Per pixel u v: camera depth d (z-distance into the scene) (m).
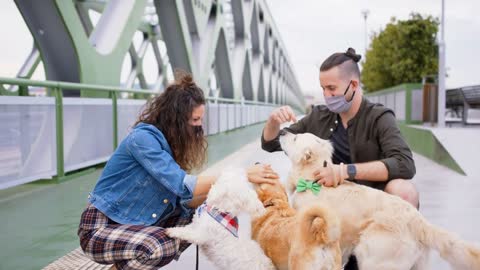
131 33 9.72
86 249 2.32
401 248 2.27
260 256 2.39
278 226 2.47
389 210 2.34
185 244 2.57
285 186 2.94
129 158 2.32
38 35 7.20
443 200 5.30
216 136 14.92
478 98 11.42
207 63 16.19
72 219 4.18
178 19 12.64
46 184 5.72
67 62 7.49
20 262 3.15
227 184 2.33
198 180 2.36
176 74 2.48
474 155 7.66
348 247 2.47
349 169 2.56
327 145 2.80
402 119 14.55
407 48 21.52
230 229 2.35
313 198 2.59
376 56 26.73
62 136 5.75
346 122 2.91
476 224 4.26
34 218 4.21
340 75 2.73
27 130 4.99
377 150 2.80
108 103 7.04
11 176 4.71
